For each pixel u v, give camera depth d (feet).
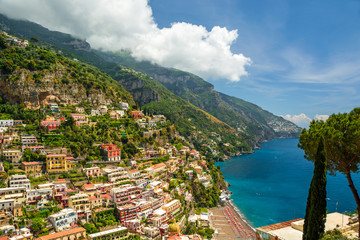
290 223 193.77
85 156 640.58
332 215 217.97
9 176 485.15
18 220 402.11
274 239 172.55
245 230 583.17
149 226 497.05
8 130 626.23
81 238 406.82
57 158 558.56
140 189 590.14
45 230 403.75
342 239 159.53
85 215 471.21
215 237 544.21
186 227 551.59
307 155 190.19
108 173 610.24
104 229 447.01
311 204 161.07
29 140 598.34
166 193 634.84
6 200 411.54
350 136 156.87
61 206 465.06
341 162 170.81
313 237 156.15
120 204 516.32
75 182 549.95
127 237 441.27
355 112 182.60
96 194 527.40
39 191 462.60
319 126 181.68
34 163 534.37
